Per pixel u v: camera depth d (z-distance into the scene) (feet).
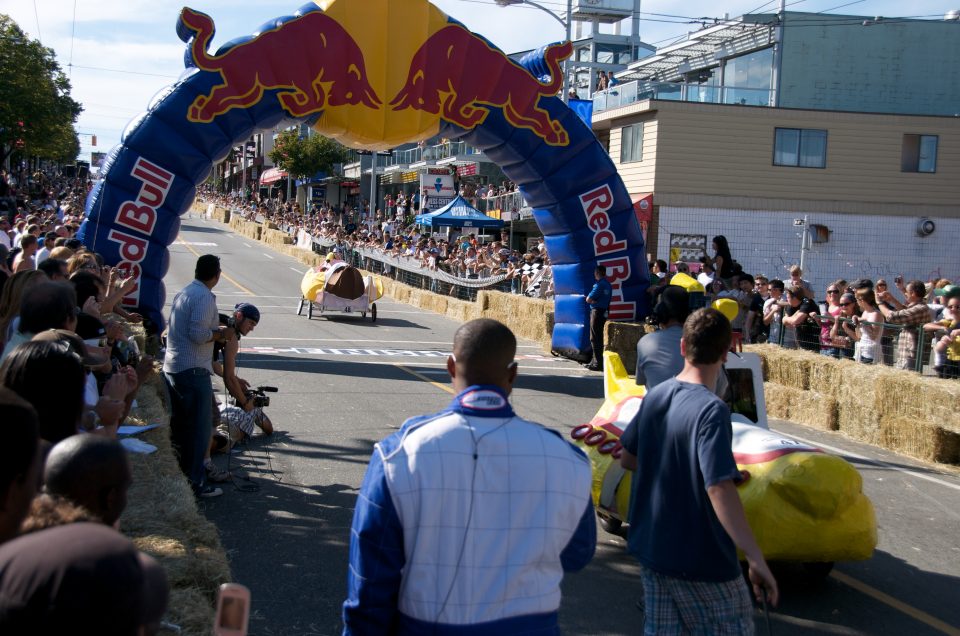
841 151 86.28
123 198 37.88
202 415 21.18
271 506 21.20
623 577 17.99
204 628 10.66
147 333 38.99
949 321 32.32
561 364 49.37
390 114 40.60
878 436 31.60
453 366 8.41
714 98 89.40
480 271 83.35
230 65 37.99
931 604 17.10
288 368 41.39
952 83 97.25
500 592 7.48
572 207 45.88
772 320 42.60
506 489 7.64
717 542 10.43
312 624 15.05
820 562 17.40
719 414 10.38
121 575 4.40
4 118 129.39
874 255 87.71
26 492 5.79
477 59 42.01
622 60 143.33
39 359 9.55
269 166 249.96
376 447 7.89
